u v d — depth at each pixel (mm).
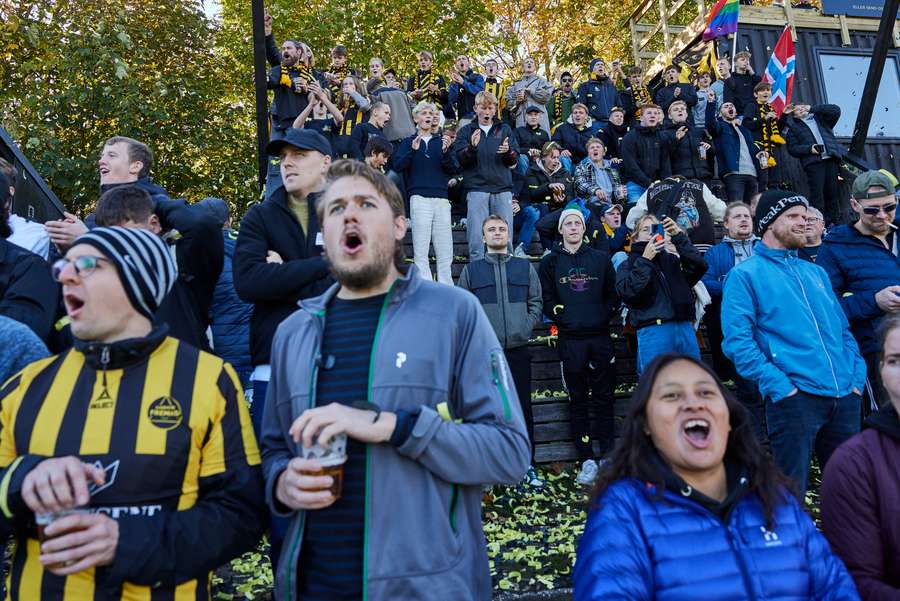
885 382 2070
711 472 1839
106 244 1657
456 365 1804
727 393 1911
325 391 1766
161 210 2842
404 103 8453
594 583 1647
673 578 1653
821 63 11000
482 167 6316
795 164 9195
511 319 4629
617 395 5262
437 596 1587
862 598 1931
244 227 2809
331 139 7227
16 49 10250
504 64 19188
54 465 1411
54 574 1540
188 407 1646
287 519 2062
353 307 1883
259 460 1767
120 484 1547
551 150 7578
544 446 4930
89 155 10750
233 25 14266
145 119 11734
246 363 3498
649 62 13719
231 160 12961
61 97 10477
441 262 6223
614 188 7504
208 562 1589
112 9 11008
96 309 1629
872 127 11055
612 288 4910
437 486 1667
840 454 2086
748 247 5176
